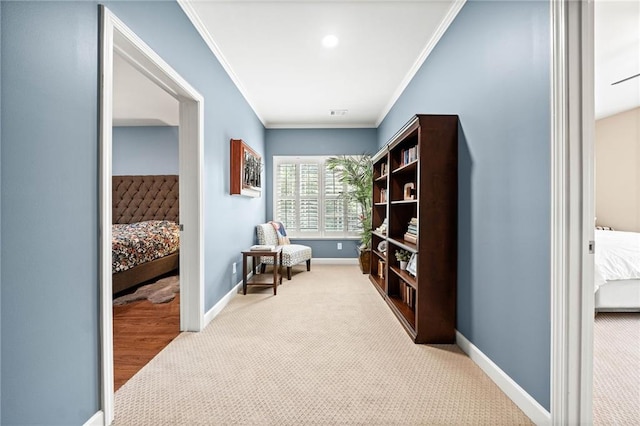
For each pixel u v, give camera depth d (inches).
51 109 47.3
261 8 97.3
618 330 104.4
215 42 116.3
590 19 51.8
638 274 115.3
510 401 66.4
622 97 172.1
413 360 84.5
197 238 103.7
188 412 62.4
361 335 101.6
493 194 75.1
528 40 61.9
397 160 139.3
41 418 46.3
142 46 70.2
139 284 170.6
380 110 198.8
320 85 158.2
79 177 52.9
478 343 82.4
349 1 94.7
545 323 57.6
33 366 44.9
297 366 81.0
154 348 91.8
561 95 52.7
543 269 58.1
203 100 107.1
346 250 229.3
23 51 42.9
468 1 87.7
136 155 229.5
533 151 60.7
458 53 94.4
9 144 41.2
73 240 51.8
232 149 141.6
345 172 220.2
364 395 68.2
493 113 74.9
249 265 177.9
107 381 58.7
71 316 51.5
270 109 196.7
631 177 189.5
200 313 104.7
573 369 52.6
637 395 68.4
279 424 59.0
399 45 119.2
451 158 95.3
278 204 231.1
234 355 87.1
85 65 53.9
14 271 42.1
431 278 95.6
